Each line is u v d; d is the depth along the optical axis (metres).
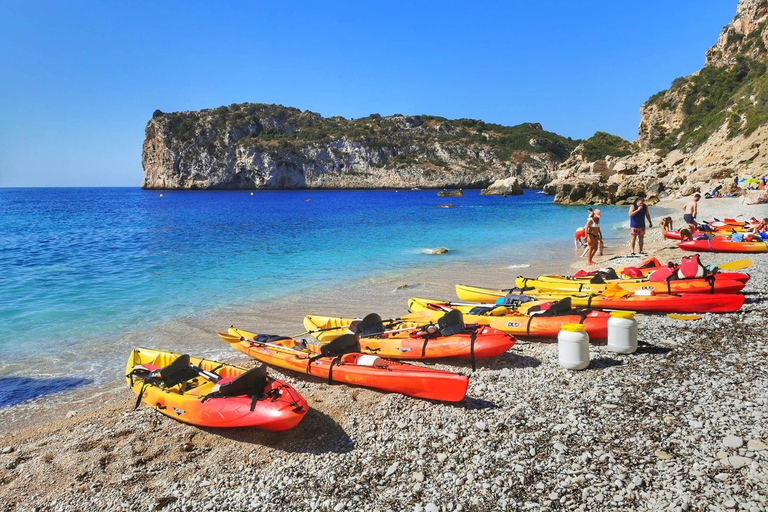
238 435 6.22
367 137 174.38
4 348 9.59
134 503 5.03
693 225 18.22
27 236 29.95
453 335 8.06
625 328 7.89
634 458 5.00
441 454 5.43
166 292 14.08
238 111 183.12
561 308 8.96
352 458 5.55
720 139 55.28
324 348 7.71
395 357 8.35
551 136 187.25
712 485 4.45
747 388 6.34
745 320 9.16
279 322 11.17
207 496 5.06
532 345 8.88
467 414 6.30
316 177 163.75
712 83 75.44
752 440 5.08
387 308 12.16
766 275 12.67
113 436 6.32
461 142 178.38
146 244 25.16
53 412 7.08
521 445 5.46
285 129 186.38
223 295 13.69
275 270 17.36
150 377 7.11
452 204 65.38
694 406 5.96
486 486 4.79
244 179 157.00
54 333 10.48
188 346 9.66
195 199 93.94
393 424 6.22
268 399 6.07
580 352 7.39
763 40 71.50
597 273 11.34
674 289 10.08
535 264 17.64
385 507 4.64
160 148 161.62
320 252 21.61
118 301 13.10
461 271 16.73
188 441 6.15
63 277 16.33
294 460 5.61
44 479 5.49
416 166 167.12
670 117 78.69
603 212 44.47
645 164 66.44
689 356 7.66
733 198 35.81
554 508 4.39
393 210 54.53
